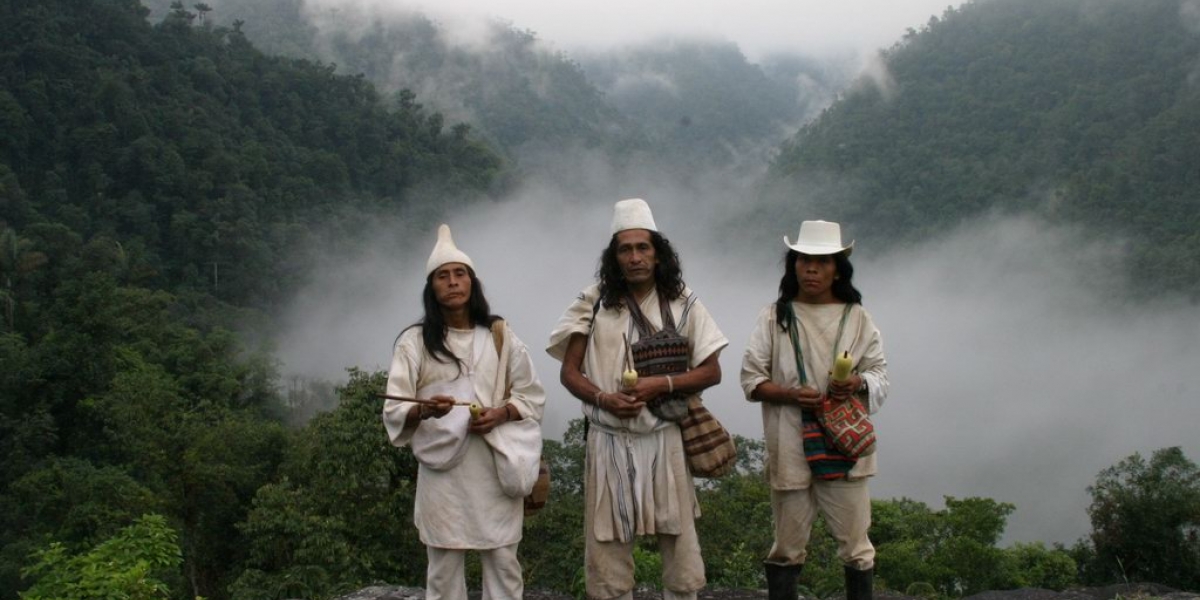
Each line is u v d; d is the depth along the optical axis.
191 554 20.94
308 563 14.52
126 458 27.17
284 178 103.88
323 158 110.94
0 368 33.53
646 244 3.37
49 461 29.88
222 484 22.03
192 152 91.25
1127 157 132.75
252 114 109.62
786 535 3.67
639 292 3.46
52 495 23.22
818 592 10.27
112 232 76.94
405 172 128.88
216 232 82.12
